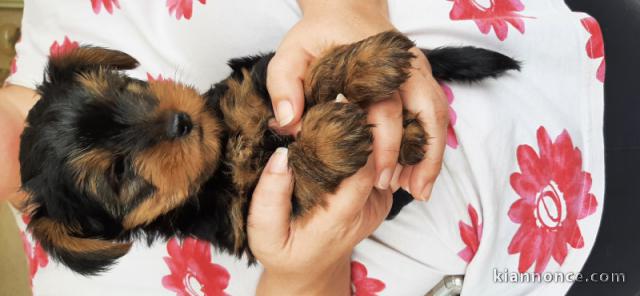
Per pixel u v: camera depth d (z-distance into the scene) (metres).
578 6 0.69
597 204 0.63
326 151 0.55
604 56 0.65
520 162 0.63
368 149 0.55
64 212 0.61
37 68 0.71
